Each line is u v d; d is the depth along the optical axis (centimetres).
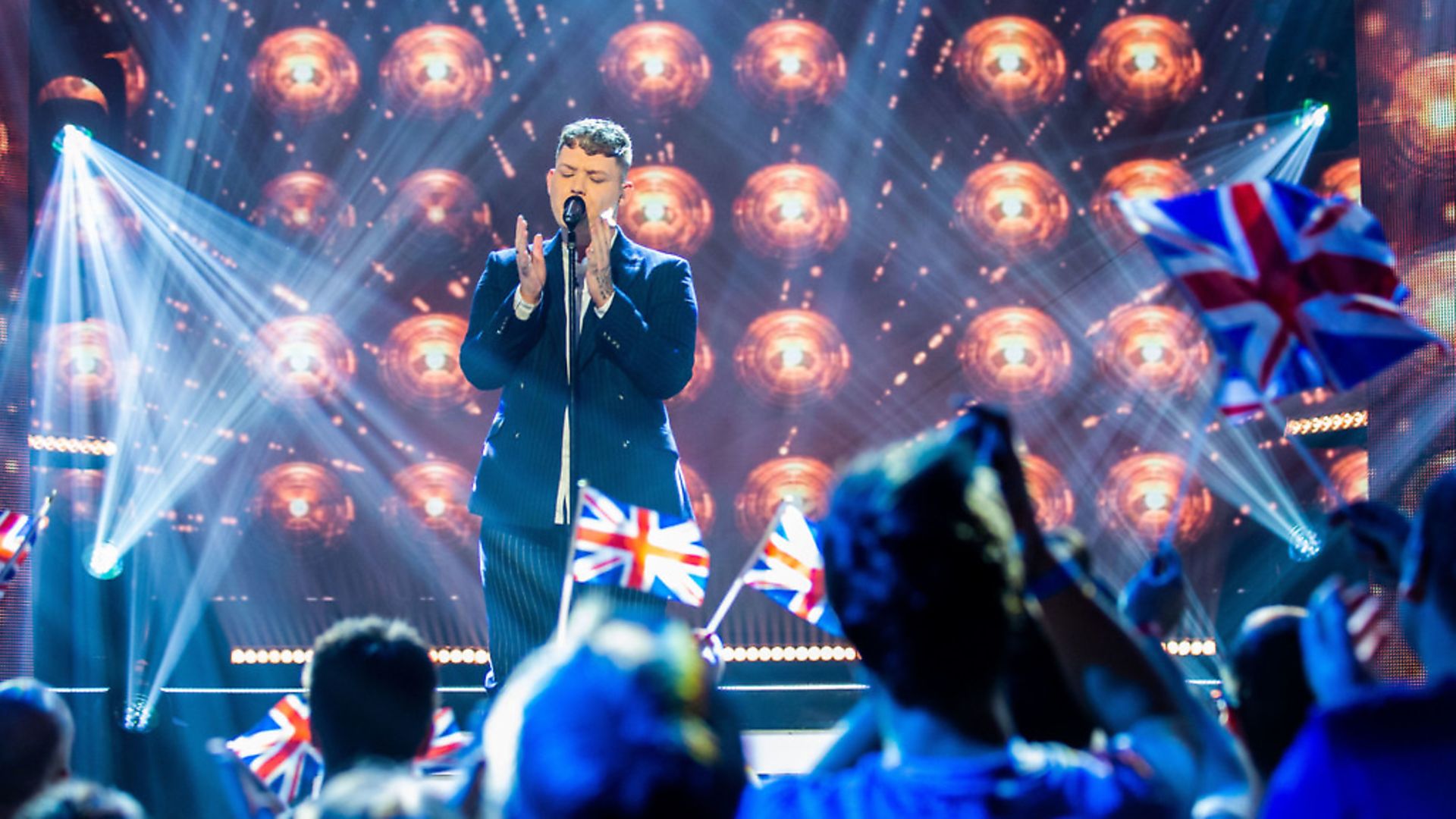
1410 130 1374
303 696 845
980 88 2162
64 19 2131
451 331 2125
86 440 1964
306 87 2178
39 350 1984
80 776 1508
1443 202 1349
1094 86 2161
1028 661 509
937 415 2122
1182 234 686
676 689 311
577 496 1006
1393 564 556
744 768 331
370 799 420
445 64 2186
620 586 909
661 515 904
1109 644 430
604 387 1048
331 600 1975
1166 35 2142
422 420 2092
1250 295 679
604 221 1023
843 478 419
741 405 2130
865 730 477
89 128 2116
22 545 1016
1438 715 423
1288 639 561
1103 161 2158
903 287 2158
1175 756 412
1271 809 435
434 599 1981
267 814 626
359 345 2131
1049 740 518
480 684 1884
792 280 2162
